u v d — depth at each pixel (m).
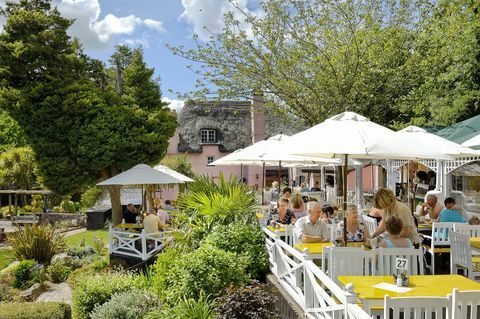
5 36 21.95
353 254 6.06
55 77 21.78
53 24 22.72
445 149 9.16
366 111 16.73
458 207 12.10
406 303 4.00
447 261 8.66
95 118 22.12
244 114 47.88
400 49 16.47
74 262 17.95
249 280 8.35
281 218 11.05
